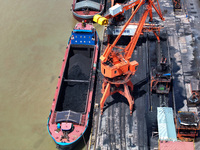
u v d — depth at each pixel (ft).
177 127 159.12
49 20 261.24
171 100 184.65
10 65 219.00
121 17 225.56
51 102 191.42
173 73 203.21
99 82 198.49
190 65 209.05
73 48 221.05
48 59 223.51
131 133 166.61
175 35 233.35
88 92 179.83
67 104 180.04
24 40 241.35
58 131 161.89
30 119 180.86
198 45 224.94
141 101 184.24
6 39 242.78
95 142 163.22
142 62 211.20
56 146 162.30
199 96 183.42
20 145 166.61
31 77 209.26
